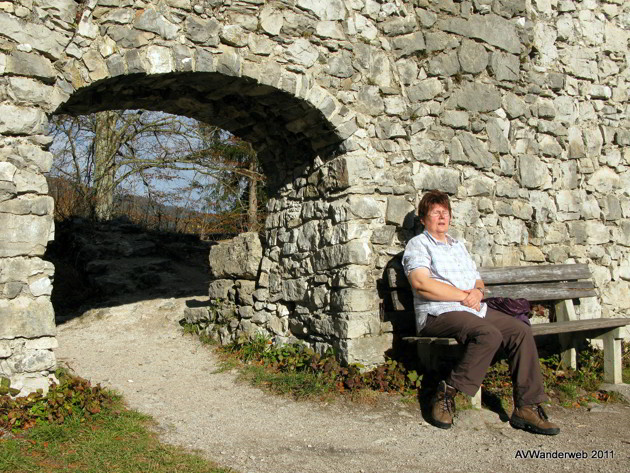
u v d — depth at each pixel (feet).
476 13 17.98
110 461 10.09
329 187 16.37
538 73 19.29
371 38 16.34
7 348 11.62
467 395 12.53
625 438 12.28
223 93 15.88
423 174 16.74
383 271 15.83
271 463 10.59
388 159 16.37
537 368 12.80
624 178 20.94
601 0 21.06
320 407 13.69
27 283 11.99
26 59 12.13
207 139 43.16
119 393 14.83
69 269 29.86
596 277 19.90
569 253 19.39
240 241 19.60
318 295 16.19
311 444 11.64
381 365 15.28
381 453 11.21
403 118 16.65
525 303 13.64
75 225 33.53
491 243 17.79
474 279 14.39
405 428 12.55
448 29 17.37
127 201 45.01
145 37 13.50
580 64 20.22
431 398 13.97
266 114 16.88
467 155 17.48
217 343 19.74
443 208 14.40
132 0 13.33
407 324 15.90
